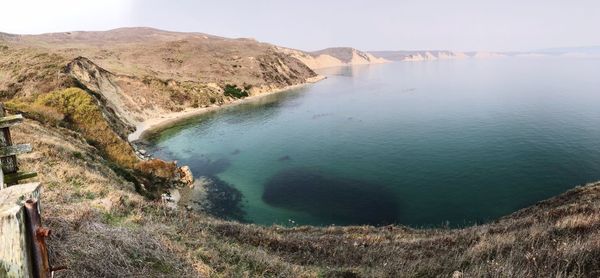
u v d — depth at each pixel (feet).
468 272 29.71
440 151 151.53
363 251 44.91
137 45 503.61
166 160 161.79
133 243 27.07
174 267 26.55
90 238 25.35
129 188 75.92
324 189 121.19
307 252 43.01
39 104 120.57
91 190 44.39
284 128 219.82
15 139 61.41
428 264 35.22
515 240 35.99
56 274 20.42
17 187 8.15
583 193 65.26
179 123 252.21
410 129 194.29
